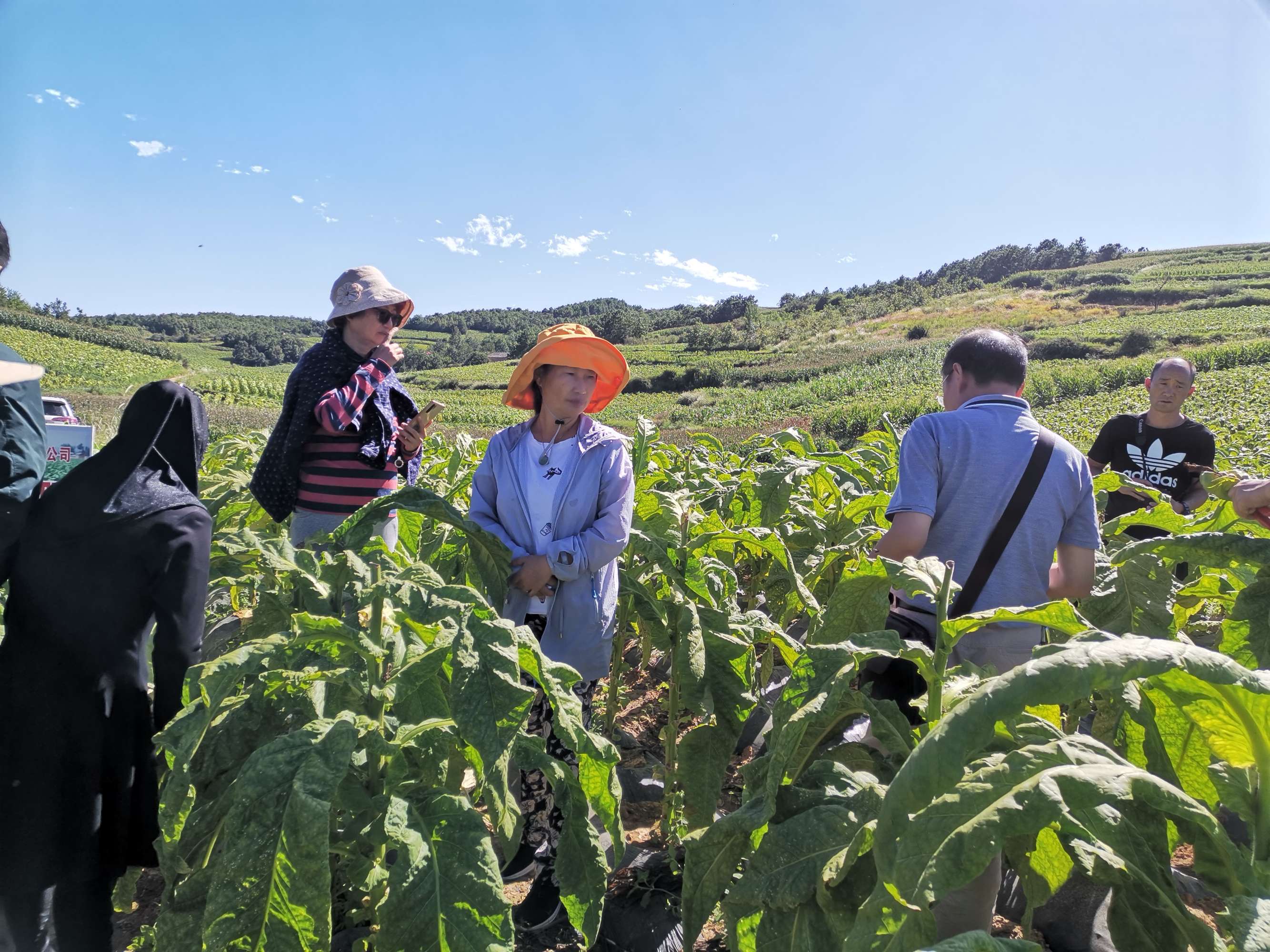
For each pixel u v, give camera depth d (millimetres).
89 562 2221
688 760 2877
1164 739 1799
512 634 1937
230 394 68188
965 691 1778
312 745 1678
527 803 2863
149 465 2361
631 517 2977
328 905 1517
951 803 1410
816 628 3180
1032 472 2510
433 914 1642
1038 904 1766
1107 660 1345
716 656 2994
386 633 2084
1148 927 1598
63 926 2242
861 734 2555
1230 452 10734
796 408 58938
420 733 1896
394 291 3617
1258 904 1283
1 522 2154
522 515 2900
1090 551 2631
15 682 2227
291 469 3588
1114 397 39344
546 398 2904
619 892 2855
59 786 2207
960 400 2781
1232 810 1539
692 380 83625
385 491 3688
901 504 2541
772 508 4559
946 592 1862
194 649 2338
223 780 2115
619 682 3988
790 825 1789
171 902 1867
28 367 1989
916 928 1338
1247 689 1324
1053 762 1458
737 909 1897
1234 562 2314
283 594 2752
